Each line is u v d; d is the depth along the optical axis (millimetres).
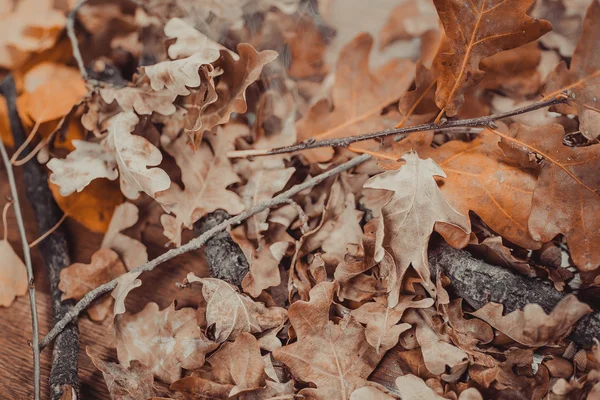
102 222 601
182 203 556
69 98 617
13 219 625
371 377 522
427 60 620
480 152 524
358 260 524
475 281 505
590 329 488
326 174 541
